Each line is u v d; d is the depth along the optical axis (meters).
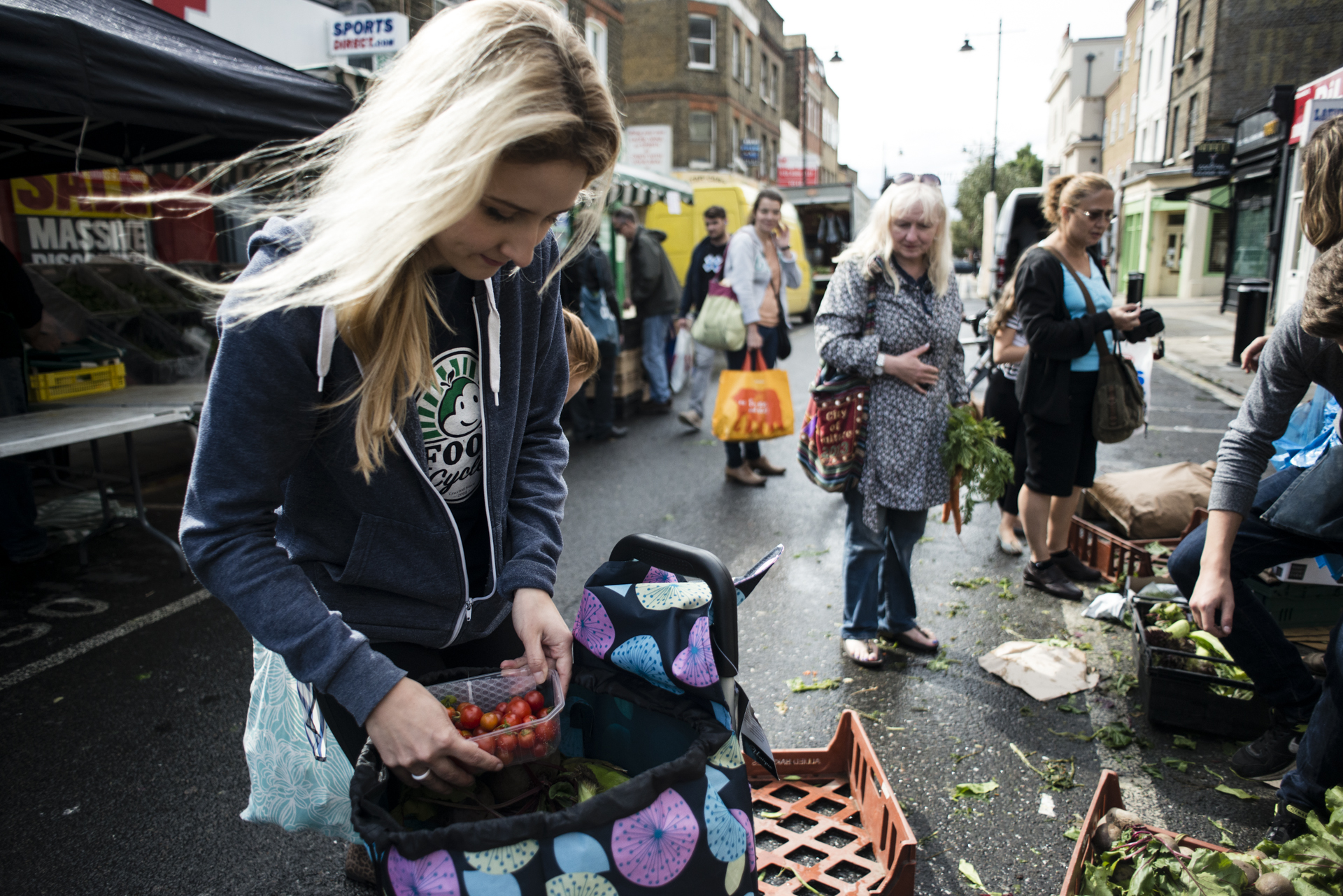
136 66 3.65
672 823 1.08
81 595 4.14
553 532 1.53
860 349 3.05
